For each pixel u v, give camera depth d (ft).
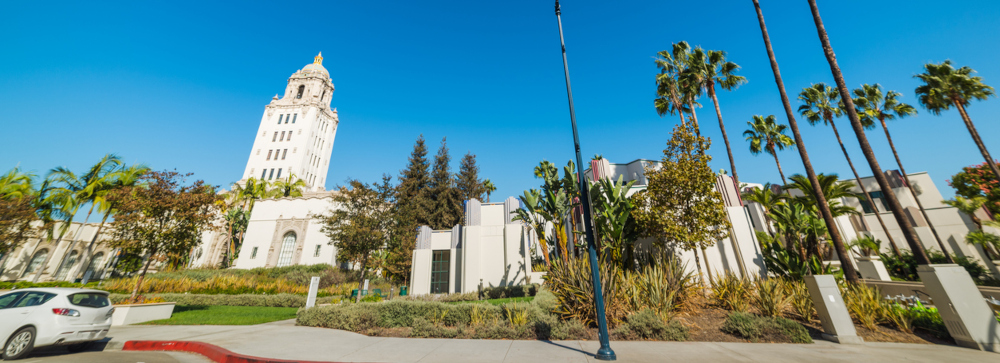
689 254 44.88
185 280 73.72
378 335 27.22
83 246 123.95
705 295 34.83
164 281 69.77
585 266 28.81
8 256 108.47
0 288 75.82
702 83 73.31
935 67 70.33
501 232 63.36
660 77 79.97
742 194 67.00
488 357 19.33
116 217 43.45
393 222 96.17
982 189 72.08
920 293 29.48
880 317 25.80
